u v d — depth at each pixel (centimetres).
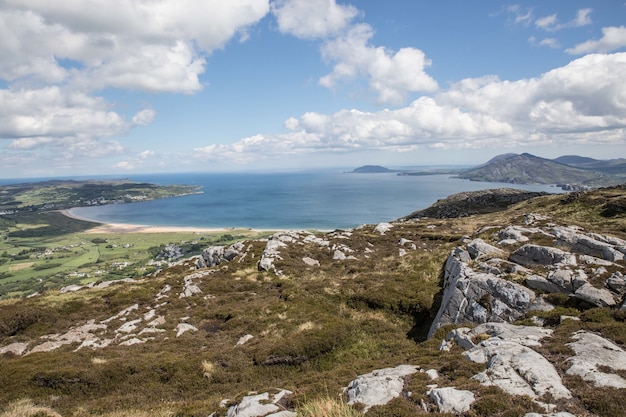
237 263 5366
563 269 2623
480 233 4959
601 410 1061
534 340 1662
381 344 2692
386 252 5703
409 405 1248
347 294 3619
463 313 2648
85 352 2652
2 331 3275
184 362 2377
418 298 3281
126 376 2255
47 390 2159
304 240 6316
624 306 2036
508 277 2753
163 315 3628
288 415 1329
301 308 3406
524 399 1145
